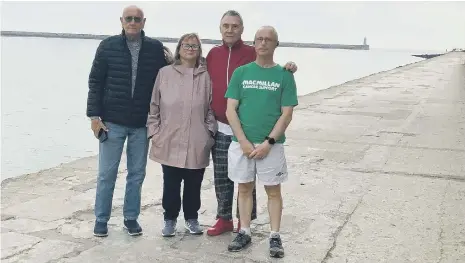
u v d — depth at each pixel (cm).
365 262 405
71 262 397
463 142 870
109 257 408
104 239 445
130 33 423
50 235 450
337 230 473
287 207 536
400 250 428
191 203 456
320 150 810
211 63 443
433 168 693
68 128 1413
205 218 506
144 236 454
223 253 420
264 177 410
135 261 401
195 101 434
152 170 679
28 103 1920
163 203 450
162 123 439
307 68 4900
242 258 410
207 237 454
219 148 443
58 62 4662
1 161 1011
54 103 1942
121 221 493
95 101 431
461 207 535
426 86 1938
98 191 448
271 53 403
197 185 453
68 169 677
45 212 509
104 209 450
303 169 692
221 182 449
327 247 434
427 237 456
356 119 1128
